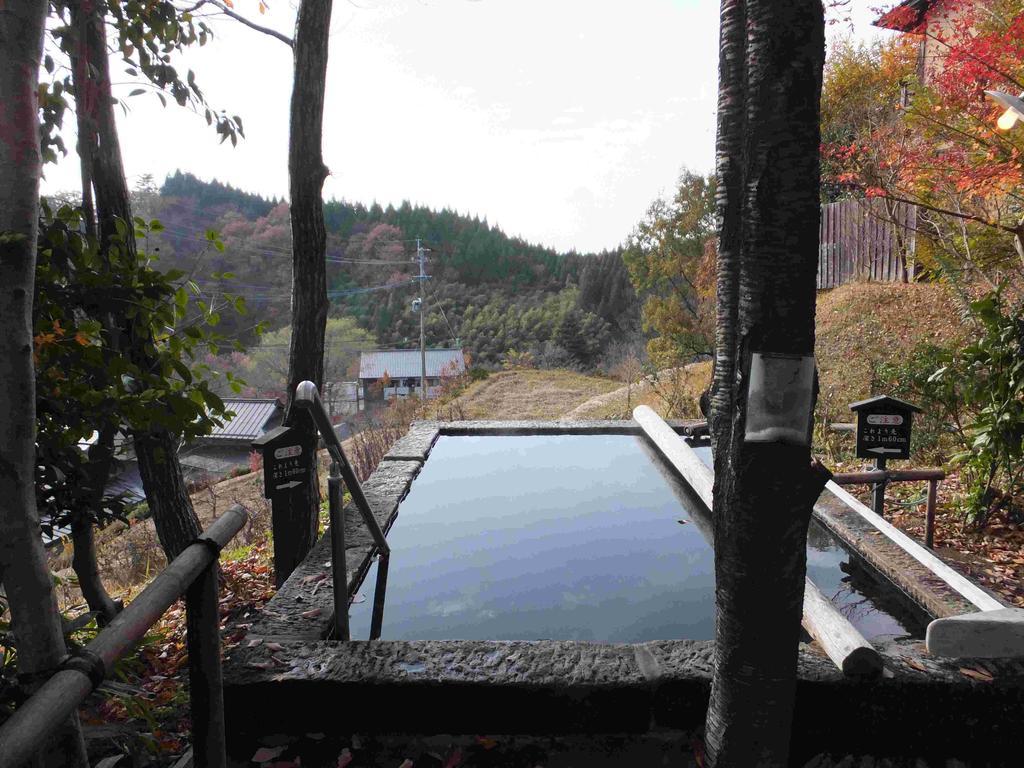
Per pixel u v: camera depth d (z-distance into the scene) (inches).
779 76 55.4
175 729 104.8
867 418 166.7
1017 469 188.4
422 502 201.3
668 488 215.3
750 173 57.8
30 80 59.2
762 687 64.7
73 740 67.4
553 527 179.6
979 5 257.9
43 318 99.7
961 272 304.3
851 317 372.8
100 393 98.8
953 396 209.3
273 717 96.8
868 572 147.3
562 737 95.5
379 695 95.8
